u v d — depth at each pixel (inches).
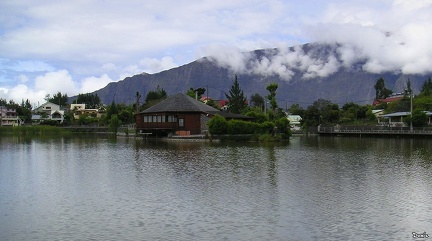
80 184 1234.6
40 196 1075.3
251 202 989.8
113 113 6259.8
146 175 1390.3
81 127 5885.8
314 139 3873.0
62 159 1903.3
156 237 752.3
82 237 756.6
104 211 923.4
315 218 858.1
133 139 3715.6
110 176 1378.0
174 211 917.2
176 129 3774.6
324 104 6835.6
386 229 789.2
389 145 2871.6
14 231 792.3
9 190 1152.8
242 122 3321.9
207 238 745.6
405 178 1315.2
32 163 1749.5
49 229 802.2
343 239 737.6
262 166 1603.1
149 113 3919.8
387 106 6195.9
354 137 4330.7
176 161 1785.2
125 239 743.7
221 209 929.5
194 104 3927.2
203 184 1216.2
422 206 951.0
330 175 1376.7
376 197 1038.4
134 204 981.2
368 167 1578.5
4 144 3026.6
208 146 2704.2
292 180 1278.3
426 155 2069.4
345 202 986.7
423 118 4200.3
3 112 6909.5
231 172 1445.6
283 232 774.5
